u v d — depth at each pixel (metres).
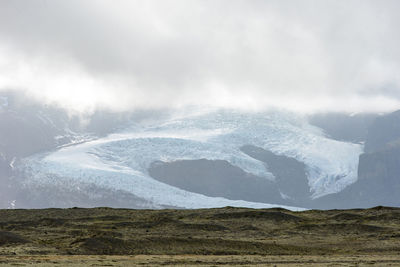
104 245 158.88
